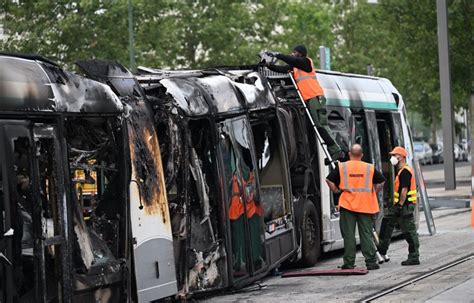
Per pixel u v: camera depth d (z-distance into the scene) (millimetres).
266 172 30391
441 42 69875
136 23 84188
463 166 135000
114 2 78500
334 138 34375
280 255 29625
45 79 19578
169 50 95250
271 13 110312
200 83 26281
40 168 19453
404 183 31953
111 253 21312
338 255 37125
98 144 21359
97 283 20547
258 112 29469
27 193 18547
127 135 22078
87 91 20906
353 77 38656
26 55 19703
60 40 76000
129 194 21922
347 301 24609
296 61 32719
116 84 22812
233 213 26281
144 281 22297
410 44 85562
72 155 20547
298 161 32719
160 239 23047
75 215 20047
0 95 18109
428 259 33188
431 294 24984
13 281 17828
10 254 17828
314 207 33250
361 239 31078
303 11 131375
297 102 33156
